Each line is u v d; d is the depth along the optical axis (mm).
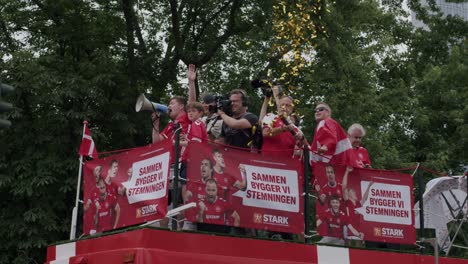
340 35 23609
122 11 24594
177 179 9180
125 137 21672
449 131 29734
